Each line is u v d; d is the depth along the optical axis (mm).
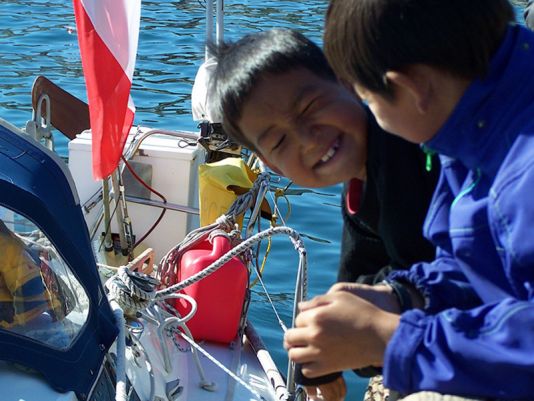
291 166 1542
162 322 2512
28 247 1926
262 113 1531
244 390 2596
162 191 3398
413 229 1473
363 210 1528
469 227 1262
